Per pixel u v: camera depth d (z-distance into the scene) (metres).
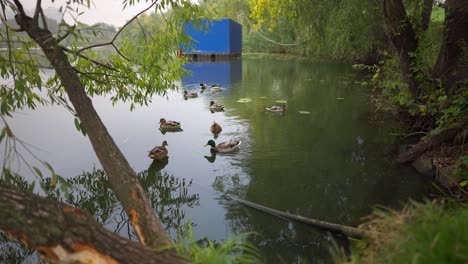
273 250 4.29
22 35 4.48
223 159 7.55
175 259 1.97
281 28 35.16
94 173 6.59
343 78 19.97
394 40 8.65
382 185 6.12
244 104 13.32
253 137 9.12
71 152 7.59
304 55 35.50
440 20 10.58
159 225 2.40
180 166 7.21
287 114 11.61
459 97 6.76
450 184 5.70
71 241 1.77
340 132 9.38
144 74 5.52
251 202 5.55
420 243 1.71
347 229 4.56
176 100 14.17
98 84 5.32
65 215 1.82
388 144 8.30
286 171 6.83
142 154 7.88
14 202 1.77
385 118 10.72
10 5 2.90
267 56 37.56
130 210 2.45
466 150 6.32
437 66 8.30
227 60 34.00
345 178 6.44
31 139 8.35
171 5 4.45
